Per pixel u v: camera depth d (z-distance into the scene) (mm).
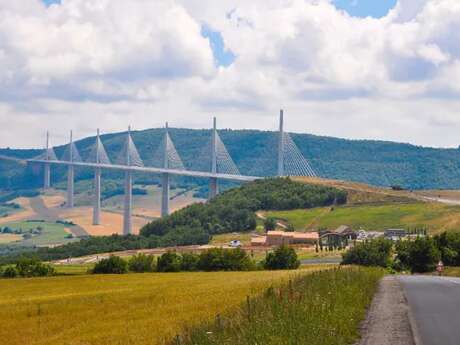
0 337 50625
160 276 117438
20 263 153375
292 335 27875
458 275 107688
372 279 63531
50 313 63844
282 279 71625
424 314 37750
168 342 34375
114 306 64688
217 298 60062
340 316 32688
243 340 28281
